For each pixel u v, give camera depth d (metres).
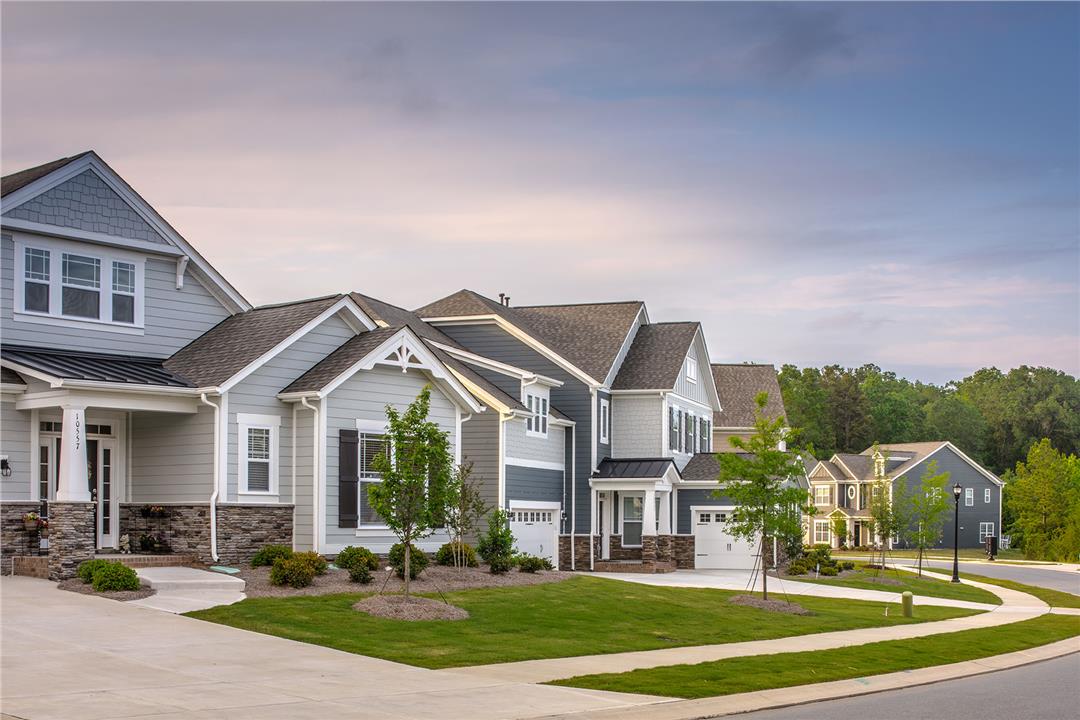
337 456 27.94
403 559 26.14
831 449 116.06
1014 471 125.00
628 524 45.53
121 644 17.03
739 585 36.34
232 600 21.36
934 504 47.34
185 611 20.09
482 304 44.69
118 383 24.38
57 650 16.31
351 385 28.39
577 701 15.05
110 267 27.47
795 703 16.28
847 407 117.38
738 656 20.19
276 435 27.45
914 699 17.05
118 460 27.39
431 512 22.73
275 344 27.31
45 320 26.09
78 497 23.48
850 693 17.38
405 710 13.78
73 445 23.70
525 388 39.53
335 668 16.42
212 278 29.61
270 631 18.91
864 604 32.34
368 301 40.50
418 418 22.98
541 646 19.88
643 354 47.81
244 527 26.44
